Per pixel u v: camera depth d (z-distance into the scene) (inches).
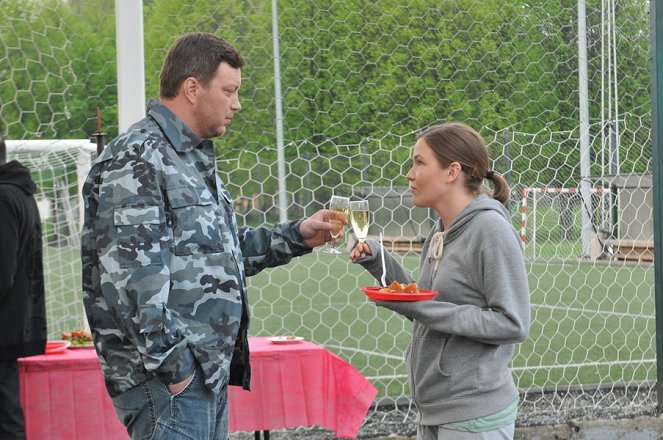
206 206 113.9
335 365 180.7
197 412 112.3
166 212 111.5
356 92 406.3
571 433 224.4
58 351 177.5
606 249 414.6
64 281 515.2
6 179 169.5
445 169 130.1
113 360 113.0
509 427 128.2
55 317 418.9
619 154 384.2
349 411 178.9
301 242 139.9
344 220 139.8
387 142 442.9
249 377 124.3
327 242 141.2
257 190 530.9
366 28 425.1
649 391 260.2
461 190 131.5
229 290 113.7
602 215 406.3
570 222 424.5
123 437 171.8
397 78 419.8
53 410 169.9
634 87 392.5
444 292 127.5
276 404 178.7
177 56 117.4
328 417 180.4
